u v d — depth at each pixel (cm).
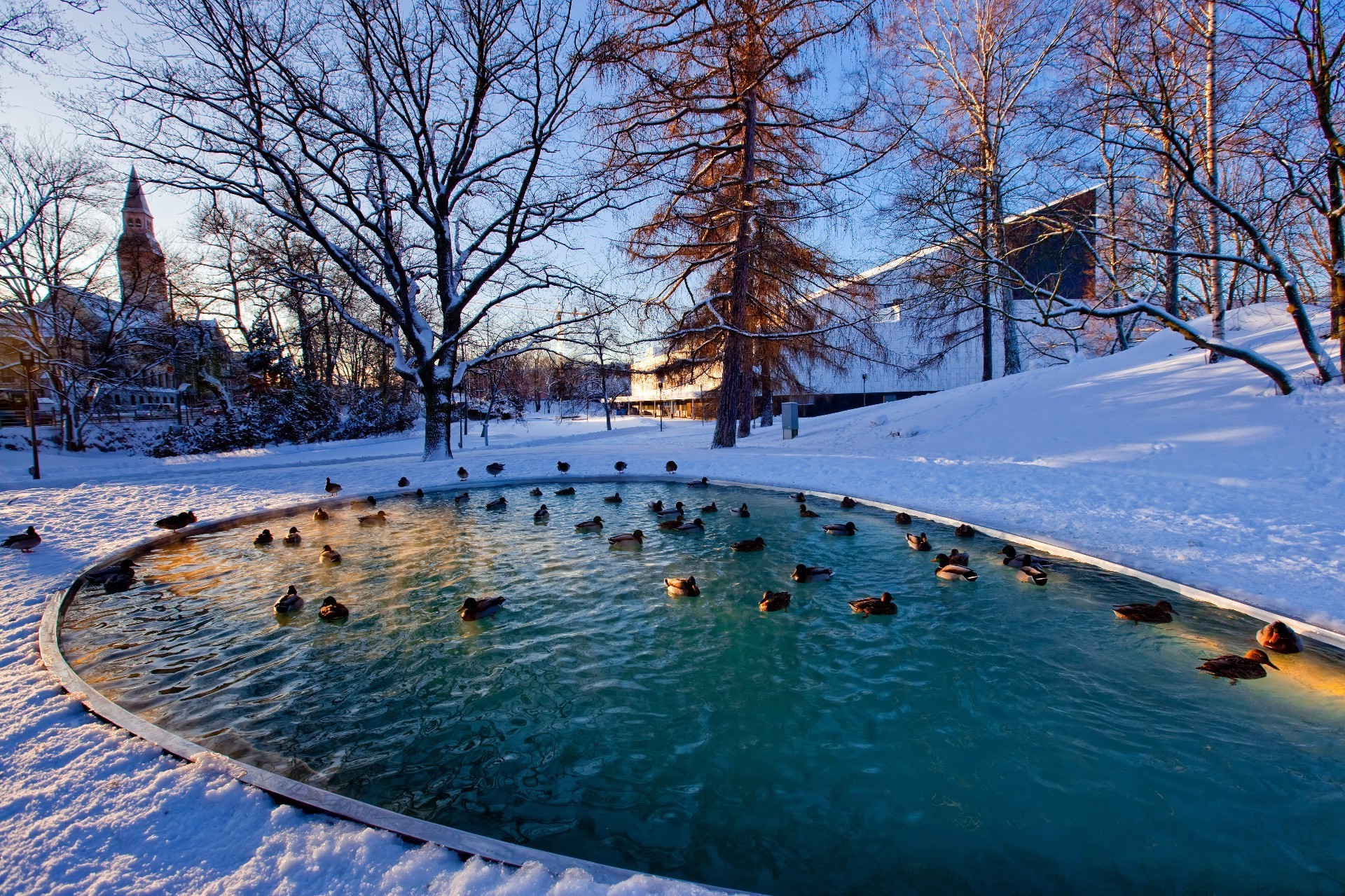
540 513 1190
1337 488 1027
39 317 3111
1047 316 1612
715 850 357
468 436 4238
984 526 1008
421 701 534
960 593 764
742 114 2242
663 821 383
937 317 2795
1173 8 1379
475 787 416
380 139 1938
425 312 3142
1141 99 1346
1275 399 1439
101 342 3362
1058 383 2241
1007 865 346
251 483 1577
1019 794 407
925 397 2966
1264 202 1653
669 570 888
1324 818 377
